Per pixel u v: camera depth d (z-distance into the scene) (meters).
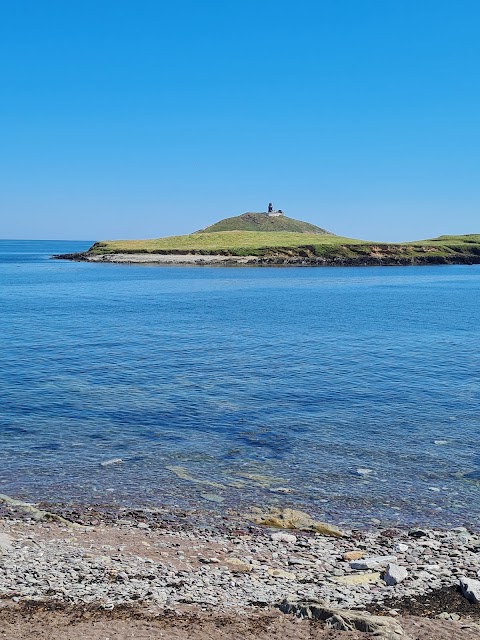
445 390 39.25
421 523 20.25
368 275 181.75
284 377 43.16
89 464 25.81
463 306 95.62
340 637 12.10
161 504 21.66
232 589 14.80
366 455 27.06
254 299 107.50
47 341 59.06
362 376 43.50
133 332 65.62
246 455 27.06
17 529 18.95
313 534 19.31
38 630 12.23
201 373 44.44
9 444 28.30
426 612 13.62
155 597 14.03
